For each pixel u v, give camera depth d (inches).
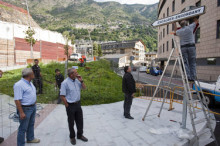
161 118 203.8
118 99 304.5
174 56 167.5
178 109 248.4
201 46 718.5
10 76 411.5
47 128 165.8
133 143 137.0
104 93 334.6
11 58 793.6
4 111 210.5
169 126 176.4
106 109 242.2
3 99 263.9
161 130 163.8
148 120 195.6
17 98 110.8
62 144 133.4
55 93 294.7
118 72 796.0
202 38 711.7
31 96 119.5
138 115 215.5
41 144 132.4
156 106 265.9
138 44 2573.8
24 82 117.1
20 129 117.8
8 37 786.8
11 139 138.9
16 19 1047.6
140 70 1306.6
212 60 660.1
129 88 195.6
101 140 141.9
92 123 183.2
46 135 149.6
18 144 118.2
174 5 1021.2
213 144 147.0
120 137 148.2
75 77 134.4
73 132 133.5
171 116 212.8
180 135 149.2
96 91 348.2
